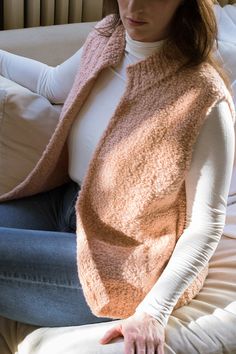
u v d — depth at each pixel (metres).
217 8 1.81
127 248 1.20
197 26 1.13
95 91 1.31
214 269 1.33
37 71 1.65
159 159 1.14
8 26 1.99
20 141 1.50
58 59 1.81
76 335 1.15
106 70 1.29
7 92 1.48
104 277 1.15
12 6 1.95
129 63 1.25
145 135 1.15
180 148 1.11
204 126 1.10
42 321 1.24
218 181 1.11
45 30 1.89
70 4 2.11
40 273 1.19
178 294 1.12
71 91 1.39
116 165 1.18
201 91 1.11
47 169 1.42
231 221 1.47
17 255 1.20
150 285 1.17
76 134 1.34
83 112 1.32
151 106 1.16
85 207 1.24
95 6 2.15
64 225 1.46
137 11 1.13
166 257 1.18
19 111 1.49
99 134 1.29
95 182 1.22
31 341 1.20
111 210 1.20
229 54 1.57
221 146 1.11
